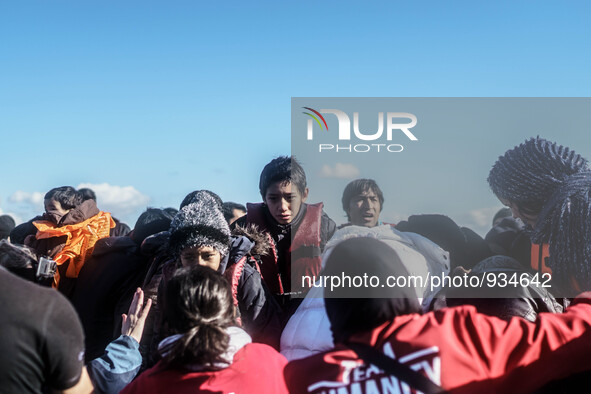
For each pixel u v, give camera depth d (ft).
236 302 7.70
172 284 5.26
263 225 9.09
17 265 7.68
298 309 6.79
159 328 7.61
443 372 3.96
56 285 10.14
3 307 4.70
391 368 4.05
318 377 4.23
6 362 4.65
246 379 5.07
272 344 7.79
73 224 10.71
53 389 5.00
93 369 6.40
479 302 5.55
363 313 4.40
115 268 9.10
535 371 4.05
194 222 7.90
